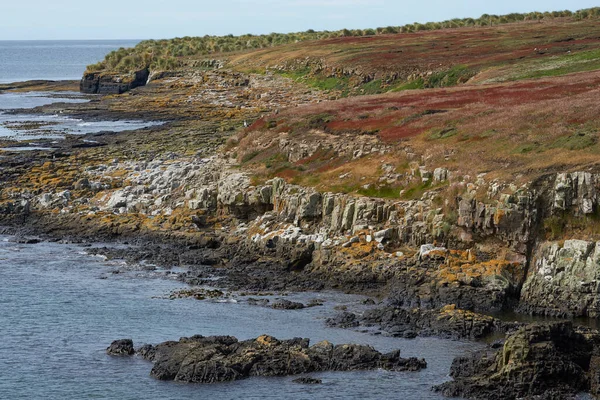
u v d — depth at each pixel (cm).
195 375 4178
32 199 8269
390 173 6888
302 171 7519
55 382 4219
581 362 4025
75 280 6088
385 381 4128
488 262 5647
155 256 6694
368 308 5350
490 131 7088
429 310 5050
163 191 8138
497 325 4828
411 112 8538
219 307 5406
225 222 7406
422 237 6062
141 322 5128
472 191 5944
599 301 5109
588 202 5478
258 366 4234
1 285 5953
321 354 4347
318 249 6297
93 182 8656
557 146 6347
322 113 9281
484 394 3884
